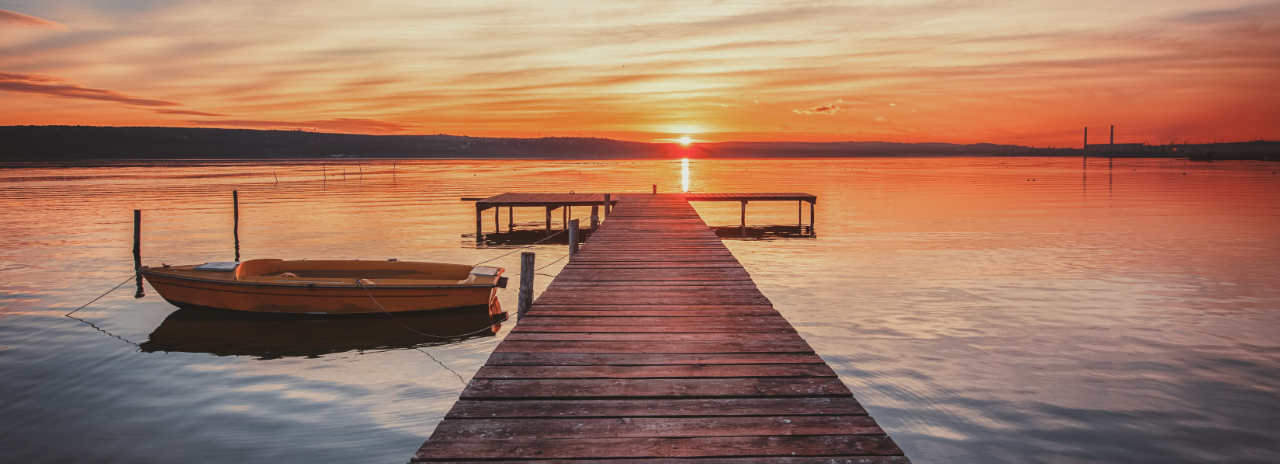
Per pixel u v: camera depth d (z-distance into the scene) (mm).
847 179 74562
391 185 59438
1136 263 16844
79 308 12508
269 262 12789
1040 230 24281
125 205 35844
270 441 6727
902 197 43438
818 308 12141
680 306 7676
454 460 3719
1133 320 11086
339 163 177750
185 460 6316
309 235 23688
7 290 14125
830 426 4164
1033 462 6203
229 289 11547
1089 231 23828
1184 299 12648
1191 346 9602
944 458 6293
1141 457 6270
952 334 10312
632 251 12227
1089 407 7414
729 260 11172
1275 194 43094
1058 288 13781
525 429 4113
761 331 6523
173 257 18875
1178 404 7457
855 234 23859
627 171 111500
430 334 10914
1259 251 18750
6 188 51062
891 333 10398
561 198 25906
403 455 6449
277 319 11602
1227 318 11180
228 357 9602
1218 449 6414
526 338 6250
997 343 9820
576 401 4594
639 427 4156
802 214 32344
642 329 6602
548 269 17422
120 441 6715
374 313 11633
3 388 8227
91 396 7969
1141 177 73062
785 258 18219
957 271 15914
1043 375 8422
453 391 8219
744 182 67000
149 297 13469
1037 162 189875
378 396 8008
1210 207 33531
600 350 5848
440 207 36156
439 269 12688
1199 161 160375
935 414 7258
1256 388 7922
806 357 5621
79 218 29016
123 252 19688
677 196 27359
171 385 8367
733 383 4957
